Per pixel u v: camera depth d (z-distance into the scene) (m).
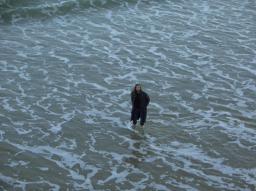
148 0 45.72
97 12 42.22
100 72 32.50
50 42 36.22
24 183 21.73
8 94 28.92
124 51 35.75
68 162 23.44
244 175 23.39
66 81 31.02
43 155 23.78
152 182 22.48
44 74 31.61
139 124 27.05
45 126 26.17
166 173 23.19
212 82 32.25
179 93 30.56
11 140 24.70
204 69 34.03
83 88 30.33
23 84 30.19
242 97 30.64
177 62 34.69
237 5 46.94
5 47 34.78
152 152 24.69
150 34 38.97
